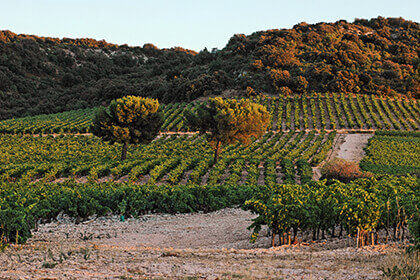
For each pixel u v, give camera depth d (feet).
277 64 330.34
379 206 53.11
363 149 196.95
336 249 52.60
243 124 144.15
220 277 34.42
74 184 111.14
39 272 35.91
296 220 56.08
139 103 150.61
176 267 39.27
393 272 34.22
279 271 37.68
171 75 407.64
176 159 156.15
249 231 71.51
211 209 91.04
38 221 81.82
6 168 137.18
